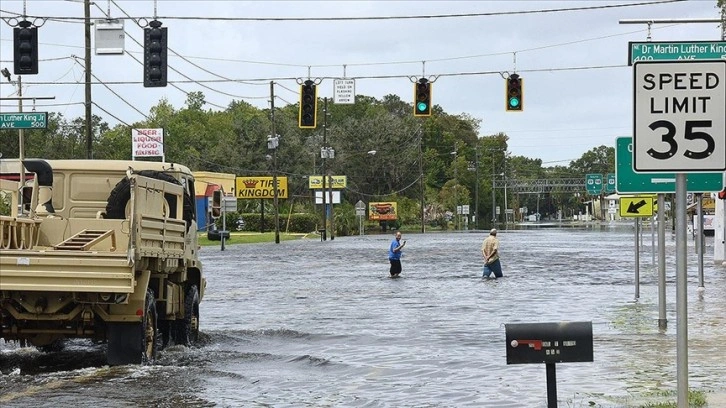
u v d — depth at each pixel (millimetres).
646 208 48500
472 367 29031
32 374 27531
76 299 26781
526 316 44281
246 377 27281
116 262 26312
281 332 38719
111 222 30000
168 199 32844
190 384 25953
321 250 126500
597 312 45000
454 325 41094
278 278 73688
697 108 15086
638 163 15141
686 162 15086
